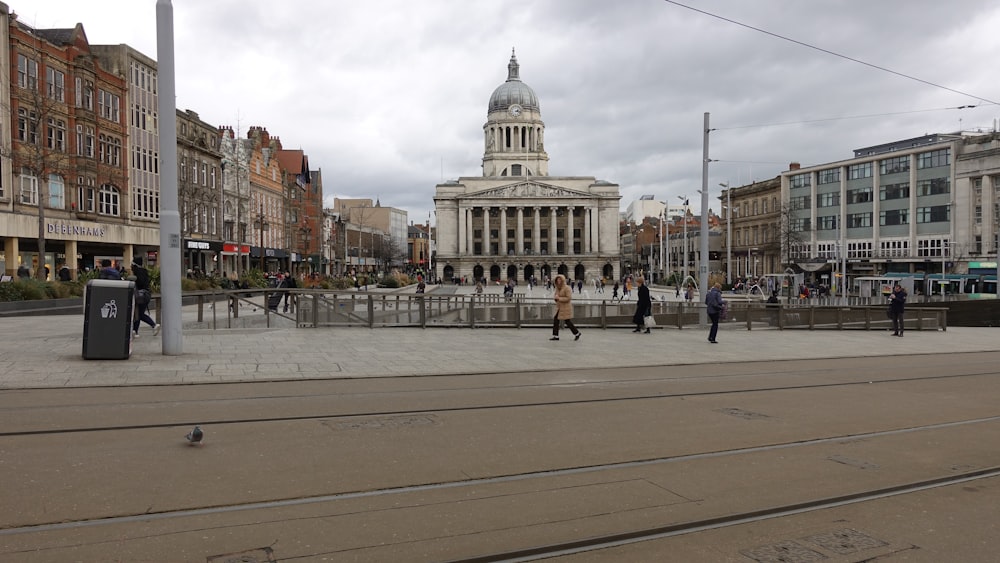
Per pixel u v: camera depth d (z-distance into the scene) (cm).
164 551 443
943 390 1212
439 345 1750
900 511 560
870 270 7638
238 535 471
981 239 6444
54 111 3834
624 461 686
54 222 4103
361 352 1550
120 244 4897
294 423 825
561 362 1480
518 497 569
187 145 5581
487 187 13962
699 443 770
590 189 14112
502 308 2356
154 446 699
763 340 2184
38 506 517
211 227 6053
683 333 2388
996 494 611
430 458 681
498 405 972
